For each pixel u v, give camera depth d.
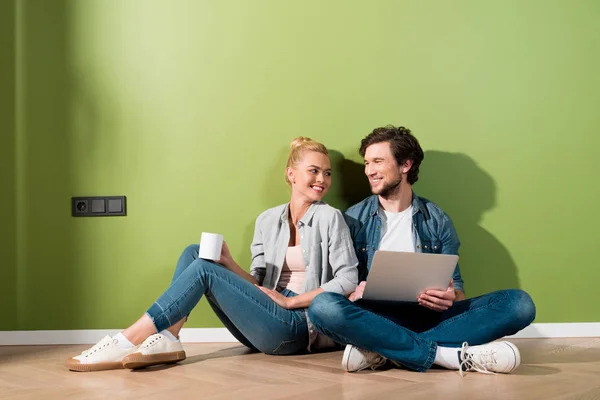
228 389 1.89
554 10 3.07
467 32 3.03
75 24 2.96
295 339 2.43
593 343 2.82
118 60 2.96
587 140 3.07
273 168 2.96
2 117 2.96
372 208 2.72
